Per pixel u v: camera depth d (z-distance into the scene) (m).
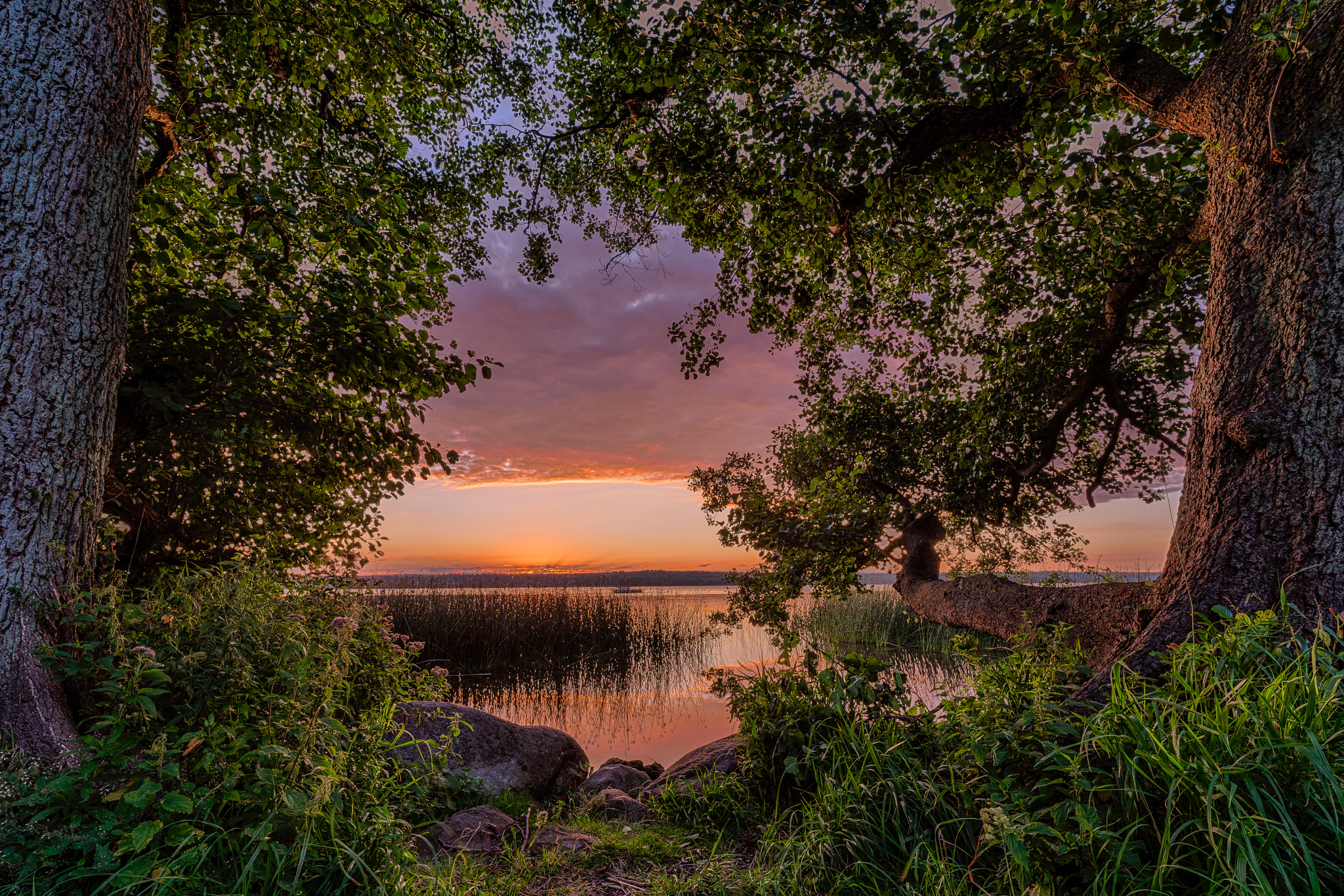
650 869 2.69
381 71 5.58
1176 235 4.39
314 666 2.49
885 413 7.36
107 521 2.67
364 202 4.18
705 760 3.83
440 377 4.59
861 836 2.27
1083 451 7.26
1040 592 4.86
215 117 4.65
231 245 4.17
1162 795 1.66
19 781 1.71
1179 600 2.72
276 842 1.86
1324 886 1.37
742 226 5.38
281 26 4.71
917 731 2.80
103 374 2.57
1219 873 1.45
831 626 12.84
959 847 2.17
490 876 2.57
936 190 4.86
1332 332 2.51
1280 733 1.59
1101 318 5.64
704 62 4.25
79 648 2.22
